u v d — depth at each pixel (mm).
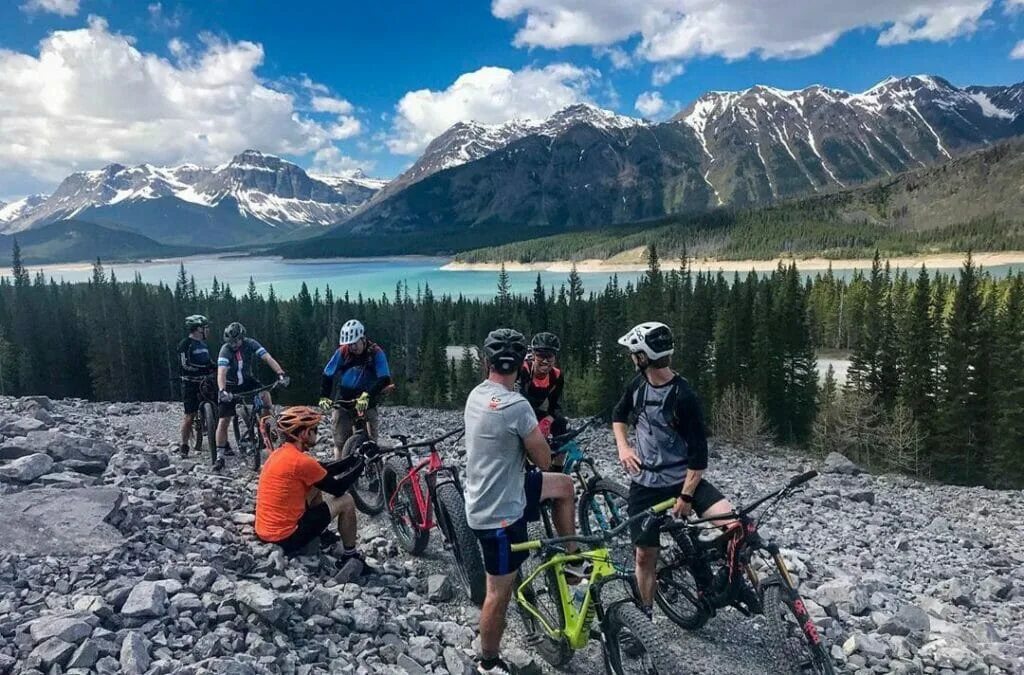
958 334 58344
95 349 94812
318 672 4621
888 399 64688
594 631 4863
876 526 12812
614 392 73125
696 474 5094
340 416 9133
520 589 5211
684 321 80625
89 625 4527
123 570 5516
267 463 6762
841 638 6168
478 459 4766
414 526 7211
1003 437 53281
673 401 5238
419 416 25281
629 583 4738
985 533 14133
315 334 112250
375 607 5793
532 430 4695
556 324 114188
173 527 6789
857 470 22078
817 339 121938
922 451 57094
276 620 4988
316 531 6637
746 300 85125
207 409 10781
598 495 7008
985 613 8023
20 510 6137
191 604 5039
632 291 126688
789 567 7852
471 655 5301
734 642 5656
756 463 22500
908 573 9586
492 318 123750
